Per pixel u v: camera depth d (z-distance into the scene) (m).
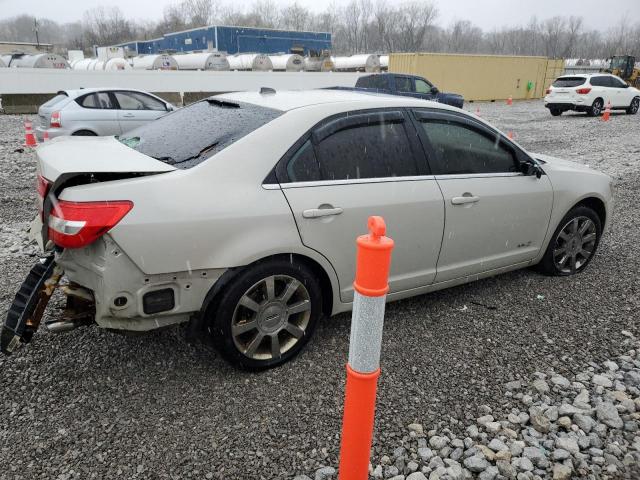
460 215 3.56
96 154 2.91
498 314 3.83
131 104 11.29
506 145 3.93
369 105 3.30
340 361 3.15
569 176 4.32
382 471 2.34
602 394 2.92
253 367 2.97
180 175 2.64
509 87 32.28
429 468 2.36
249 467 2.33
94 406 2.70
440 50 93.81
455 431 2.61
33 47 53.12
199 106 3.68
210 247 2.64
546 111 24.08
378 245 1.56
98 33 91.44
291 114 3.01
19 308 2.72
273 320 2.97
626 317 3.83
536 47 95.94
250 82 24.30
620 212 6.81
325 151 3.05
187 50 61.47
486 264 3.88
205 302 2.73
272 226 2.79
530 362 3.22
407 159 3.37
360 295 1.62
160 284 2.60
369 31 92.94
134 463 2.34
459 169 3.63
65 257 2.62
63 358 3.11
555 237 4.34
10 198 6.98
